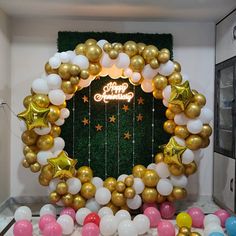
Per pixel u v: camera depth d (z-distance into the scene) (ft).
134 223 11.04
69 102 15.29
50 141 12.41
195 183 15.92
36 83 12.48
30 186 15.46
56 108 12.60
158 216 11.96
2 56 13.94
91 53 12.45
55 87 12.43
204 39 15.70
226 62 14.16
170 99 12.13
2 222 12.84
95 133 15.43
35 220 12.90
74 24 15.34
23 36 15.24
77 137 15.35
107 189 12.69
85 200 12.80
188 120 12.51
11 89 15.23
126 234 10.34
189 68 15.70
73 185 12.38
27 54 15.26
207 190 15.94
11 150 15.33
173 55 15.62
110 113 15.47
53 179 12.55
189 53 15.69
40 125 11.88
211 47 15.74
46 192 15.49
